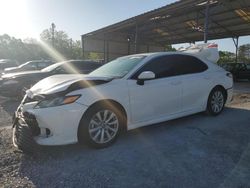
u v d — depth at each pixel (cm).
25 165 322
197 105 509
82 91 359
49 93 350
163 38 2814
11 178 290
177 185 271
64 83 375
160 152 359
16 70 1452
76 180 285
